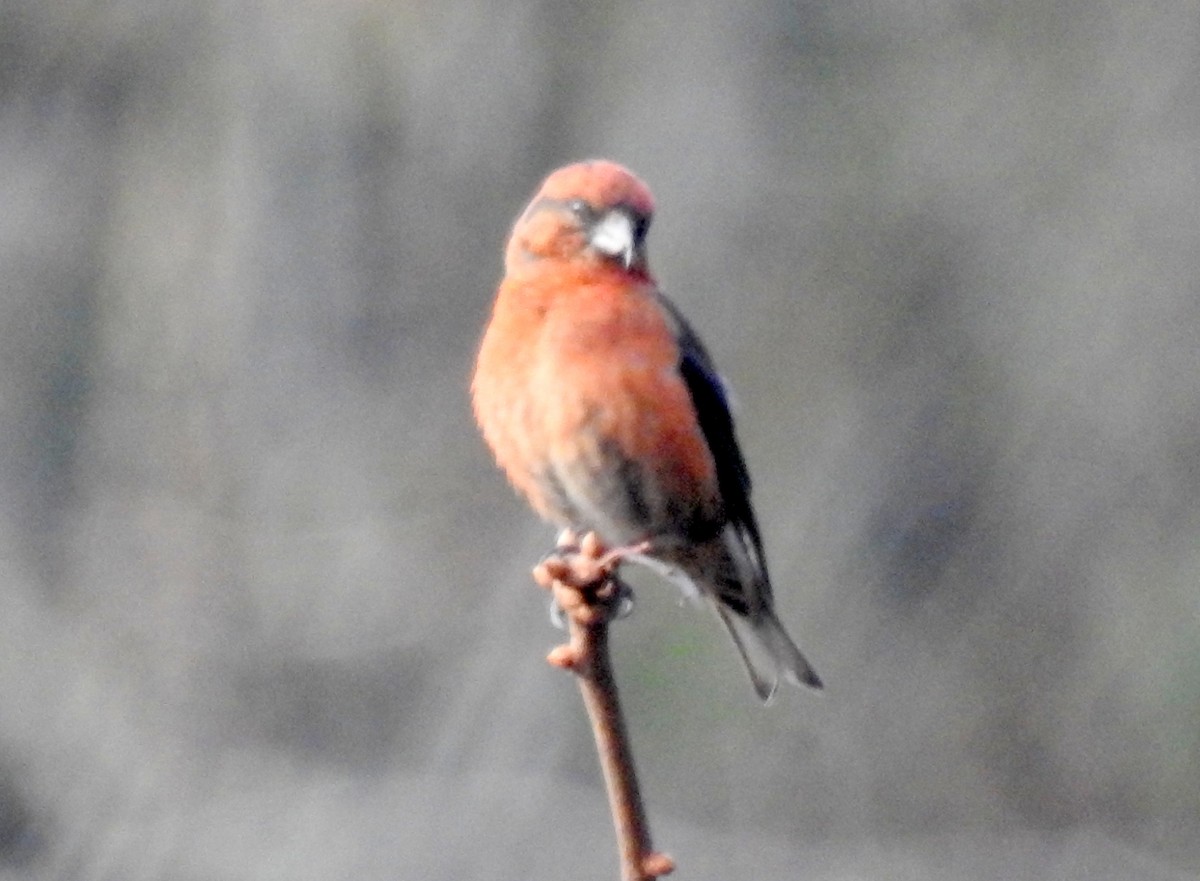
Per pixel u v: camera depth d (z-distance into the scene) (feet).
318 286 53.06
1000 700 49.16
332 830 45.52
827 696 48.24
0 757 48.14
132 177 55.01
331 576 50.96
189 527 51.98
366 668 49.80
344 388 52.70
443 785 46.11
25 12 56.29
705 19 53.06
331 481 52.06
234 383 52.95
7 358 53.78
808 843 46.68
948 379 51.37
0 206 54.90
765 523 50.03
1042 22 53.62
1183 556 49.96
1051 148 52.80
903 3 53.72
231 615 50.80
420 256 53.01
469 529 51.06
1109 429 50.72
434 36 53.36
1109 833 48.03
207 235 53.98
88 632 50.80
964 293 52.19
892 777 47.83
